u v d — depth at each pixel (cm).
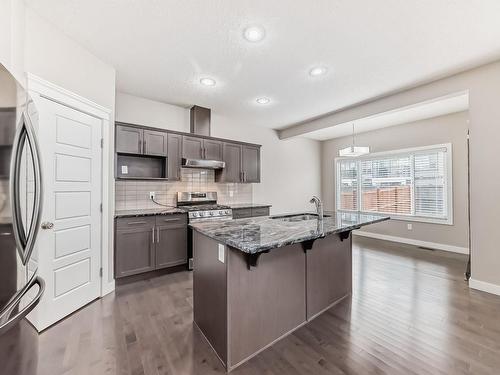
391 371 157
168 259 331
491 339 188
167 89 342
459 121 428
